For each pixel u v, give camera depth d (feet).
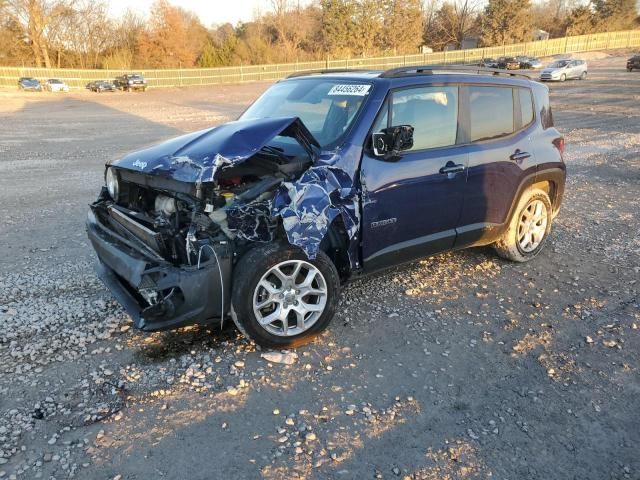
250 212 11.03
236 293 11.12
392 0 233.14
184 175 10.68
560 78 121.08
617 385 11.18
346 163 12.22
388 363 11.76
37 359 11.50
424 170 13.58
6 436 9.16
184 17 237.04
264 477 8.48
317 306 12.25
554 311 14.38
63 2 208.23
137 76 160.76
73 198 26.25
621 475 8.80
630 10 273.95
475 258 18.17
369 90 13.26
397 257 13.79
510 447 9.34
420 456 9.05
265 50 217.36
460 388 10.96
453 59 205.57
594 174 32.07
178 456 8.88
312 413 10.05
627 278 16.62
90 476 8.40
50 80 157.79
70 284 15.46
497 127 15.85
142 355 11.76
